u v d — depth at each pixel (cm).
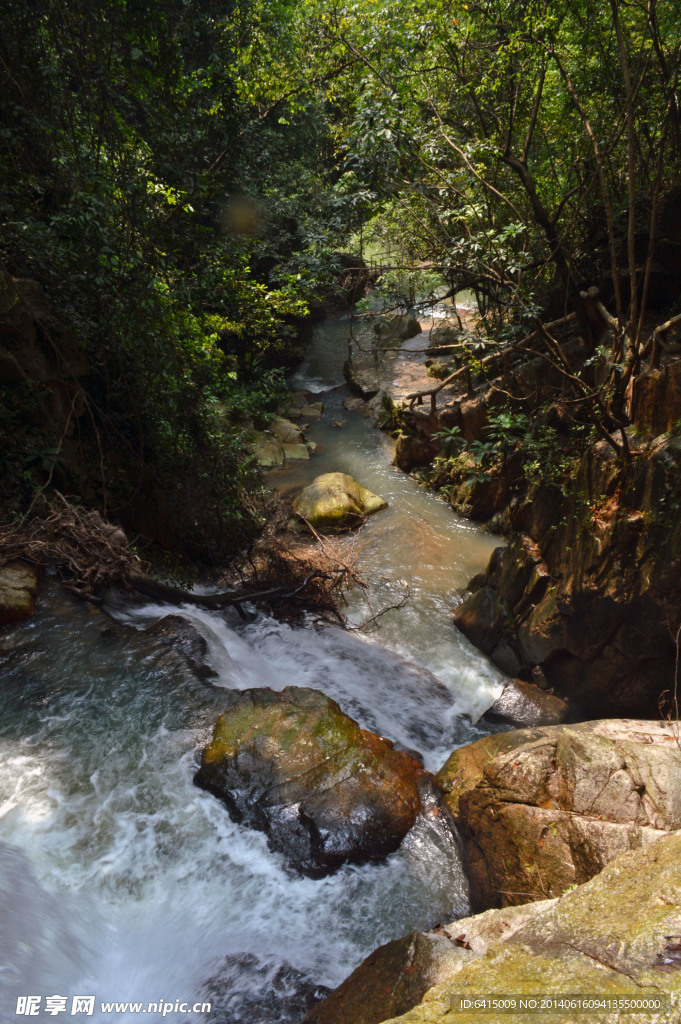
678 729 551
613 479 617
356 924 457
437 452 1185
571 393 873
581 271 999
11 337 719
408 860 499
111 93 669
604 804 463
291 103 1341
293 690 605
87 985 400
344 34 949
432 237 870
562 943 228
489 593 809
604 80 859
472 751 579
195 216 1183
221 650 688
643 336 856
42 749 524
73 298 762
